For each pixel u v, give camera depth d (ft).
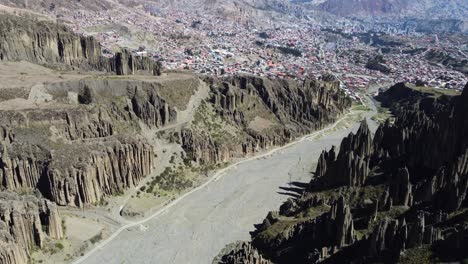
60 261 432.66
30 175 501.56
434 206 405.39
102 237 477.77
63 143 539.29
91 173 515.91
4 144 498.69
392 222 361.92
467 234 332.19
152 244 478.18
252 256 400.26
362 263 355.15
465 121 460.55
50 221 441.27
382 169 516.73
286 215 520.01
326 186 540.52
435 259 328.90
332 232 406.41
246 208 560.61
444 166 435.94
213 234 502.38
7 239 396.78
